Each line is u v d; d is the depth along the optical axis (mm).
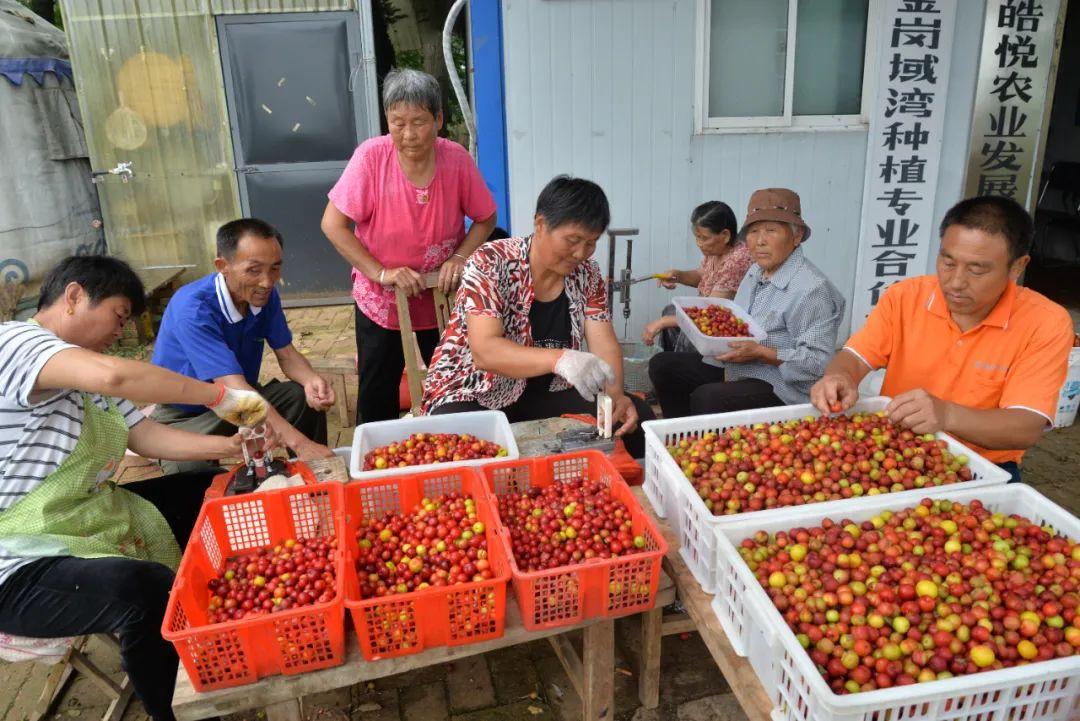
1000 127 4906
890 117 4840
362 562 1942
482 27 4504
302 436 2545
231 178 6906
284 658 1636
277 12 6484
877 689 1411
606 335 2826
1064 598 1561
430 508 2133
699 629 1808
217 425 3029
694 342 3254
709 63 4758
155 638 1948
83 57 6406
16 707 2494
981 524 1861
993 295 2074
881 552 1756
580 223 2318
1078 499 3555
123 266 2082
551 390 2947
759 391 3195
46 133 6629
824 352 3062
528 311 2674
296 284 7305
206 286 2836
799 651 1377
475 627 1735
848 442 2219
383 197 3318
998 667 1470
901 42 4676
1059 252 7742
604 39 4543
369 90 6742
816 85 4949
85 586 1910
